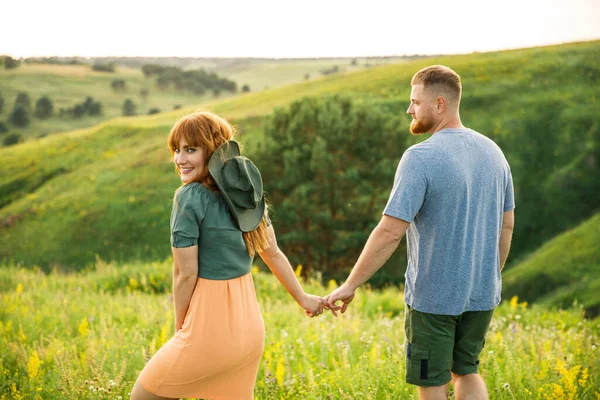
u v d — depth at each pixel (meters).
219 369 3.08
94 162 48.56
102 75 117.62
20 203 43.56
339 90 56.69
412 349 3.26
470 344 3.36
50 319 6.68
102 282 11.87
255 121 49.62
